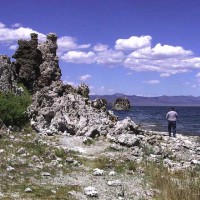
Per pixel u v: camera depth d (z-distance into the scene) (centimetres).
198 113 15800
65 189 1661
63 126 2995
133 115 11400
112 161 2203
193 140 3659
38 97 3184
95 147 2633
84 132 2933
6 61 3703
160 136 3153
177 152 2698
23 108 3136
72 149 2509
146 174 2014
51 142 2644
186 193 1602
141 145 2698
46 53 4259
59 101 3161
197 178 1962
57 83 3369
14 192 1562
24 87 3922
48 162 2109
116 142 2733
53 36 4350
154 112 14962
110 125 3070
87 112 3169
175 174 2042
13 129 2895
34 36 4219
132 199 1606
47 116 3069
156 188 1780
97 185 1772
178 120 9338
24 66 4059
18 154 2197
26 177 1792
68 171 1972
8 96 3356
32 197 1520
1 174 1781
